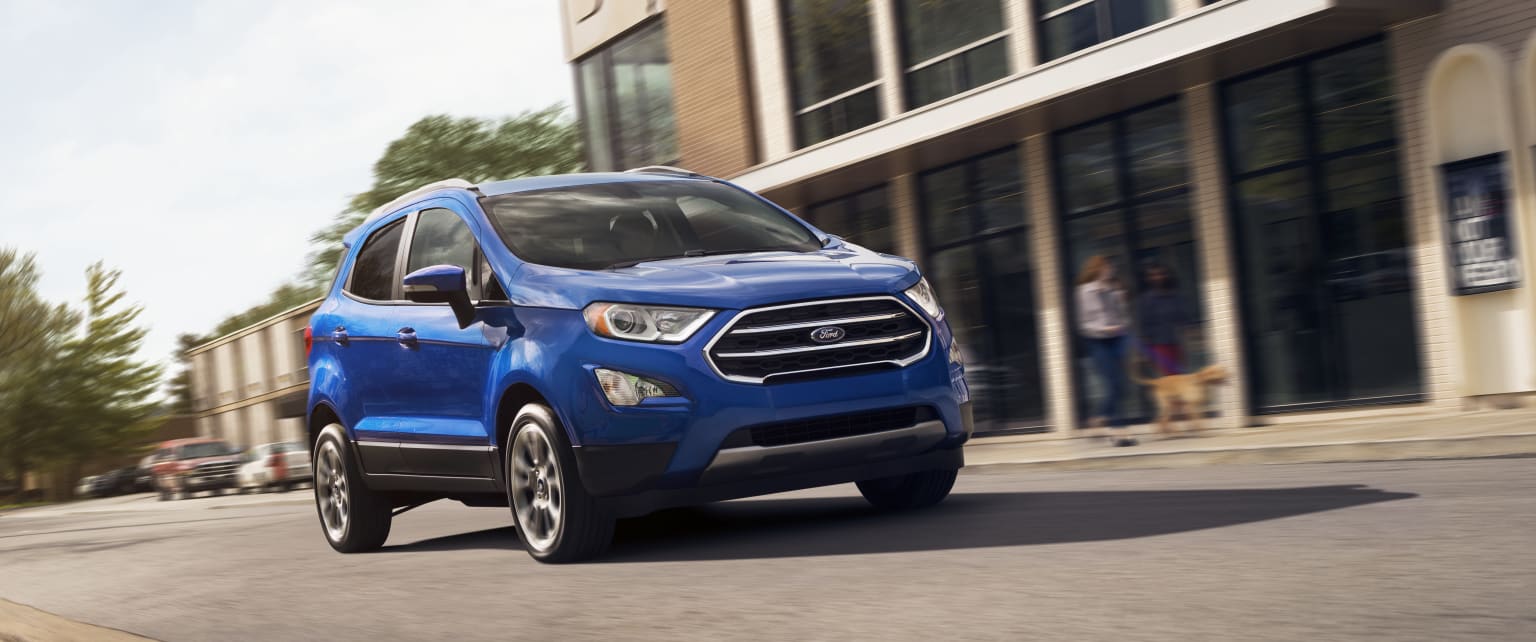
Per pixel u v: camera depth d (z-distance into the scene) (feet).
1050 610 12.67
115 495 214.69
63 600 23.57
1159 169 49.37
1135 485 25.55
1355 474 24.03
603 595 16.74
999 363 57.06
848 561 17.42
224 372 213.25
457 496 25.31
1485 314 39.11
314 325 27.02
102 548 37.22
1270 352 46.01
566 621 15.08
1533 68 37.50
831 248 22.30
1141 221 50.24
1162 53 43.73
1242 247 46.68
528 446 20.48
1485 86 38.63
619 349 19.04
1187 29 42.86
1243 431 42.50
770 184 61.36
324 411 26.96
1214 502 20.39
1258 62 44.62
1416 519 16.47
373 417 24.77
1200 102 47.37
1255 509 19.01
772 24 64.54
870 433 19.39
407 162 171.01
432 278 21.29
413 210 24.84
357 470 25.86
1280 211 45.27
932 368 19.88
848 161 57.16
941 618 12.82
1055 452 40.22
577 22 77.97
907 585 14.98
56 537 49.55
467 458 21.99
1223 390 46.91
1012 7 52.60
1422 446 28.63
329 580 21.84
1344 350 43.68
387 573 21.99
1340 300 43.62
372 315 24.80
